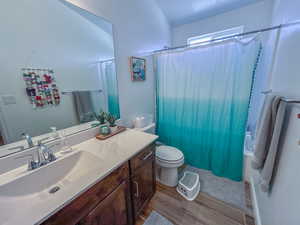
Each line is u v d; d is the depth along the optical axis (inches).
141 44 75.2
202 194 62.4
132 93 74.2
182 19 94.3
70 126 49.0
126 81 69.7
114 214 38.9
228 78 62.9
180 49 74.9
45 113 42.4
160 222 50.9
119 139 53.0
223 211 54.4
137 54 73.5
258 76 75.3
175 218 52.3
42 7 38.8
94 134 55.1
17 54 35.6
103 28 55.6
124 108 70.8
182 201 59.3
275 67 52.6
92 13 51.1
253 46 55.6
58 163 38.0
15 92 36.2
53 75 43.2
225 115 66.4
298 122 30.0
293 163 30.3
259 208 49.3
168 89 82.8
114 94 64.4
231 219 51.3
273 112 38.1
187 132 80.8
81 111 51.9
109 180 35.7
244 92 60.1
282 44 47.8
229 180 70.3
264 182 39.9
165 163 63.3
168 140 90.2
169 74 80.4
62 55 44.8
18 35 35.3
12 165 35.2
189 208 56.1
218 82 65.7
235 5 80.0
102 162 38.1
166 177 67.7
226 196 61.0
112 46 60.1
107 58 58.9
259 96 75.0
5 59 33.9
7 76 34.6
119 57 64.1
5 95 34.8
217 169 73.4
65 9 43.8
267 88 59.4
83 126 52.9
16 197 30.2
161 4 82.0
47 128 43.2
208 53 66.1
